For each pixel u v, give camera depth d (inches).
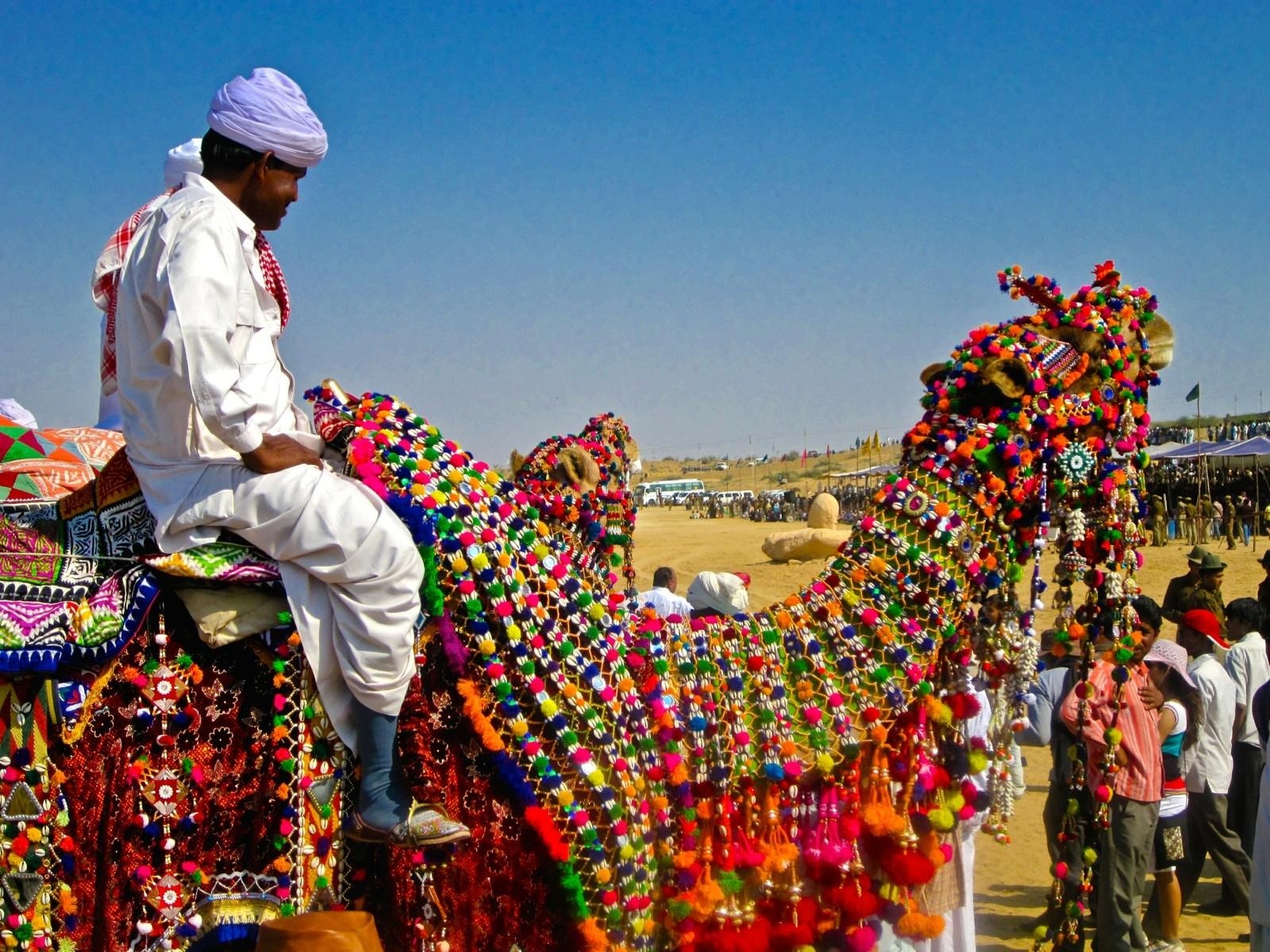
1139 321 159.0
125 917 131.5
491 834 135.9
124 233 150.9
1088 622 161.3
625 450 198.8
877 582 149.8
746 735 143.2
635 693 141.0
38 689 129.6
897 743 148.6
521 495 148.0
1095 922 260.8
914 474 153.3
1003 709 160.9
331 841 132.6
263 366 135.9
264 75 139.2
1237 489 1801.2
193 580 129.0
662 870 141.0
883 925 161.0
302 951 117.4
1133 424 157.2
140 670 131.2
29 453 161.3
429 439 143.3
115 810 131.0
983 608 156.4
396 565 127.7
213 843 132.3
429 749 135.4
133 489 136.7
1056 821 260.4
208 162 139.8
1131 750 243.3
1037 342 154.3
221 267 127.6
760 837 143.1
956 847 164.4
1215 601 441.1
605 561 192.9
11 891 129.6
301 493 127.4
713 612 216.2
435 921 133.9
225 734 132.7
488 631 134.4
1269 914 218.4
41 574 133.1
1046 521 153.0
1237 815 307.9
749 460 7199.8
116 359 140.4
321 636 129.1
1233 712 297.4
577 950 135.3
